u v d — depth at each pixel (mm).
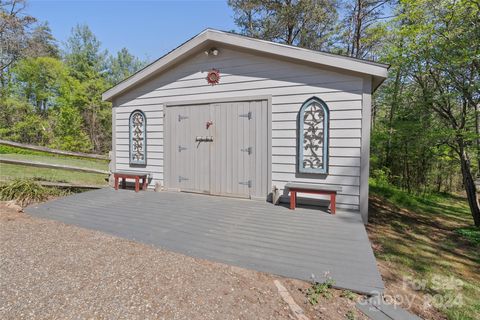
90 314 1650
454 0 5477
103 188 5918
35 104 15656
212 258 2463
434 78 6500
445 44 5719
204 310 1726
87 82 15984
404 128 7742
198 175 5332
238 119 4914
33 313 1649
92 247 2744
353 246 2742
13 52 13875
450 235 5668
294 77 4449
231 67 4945
